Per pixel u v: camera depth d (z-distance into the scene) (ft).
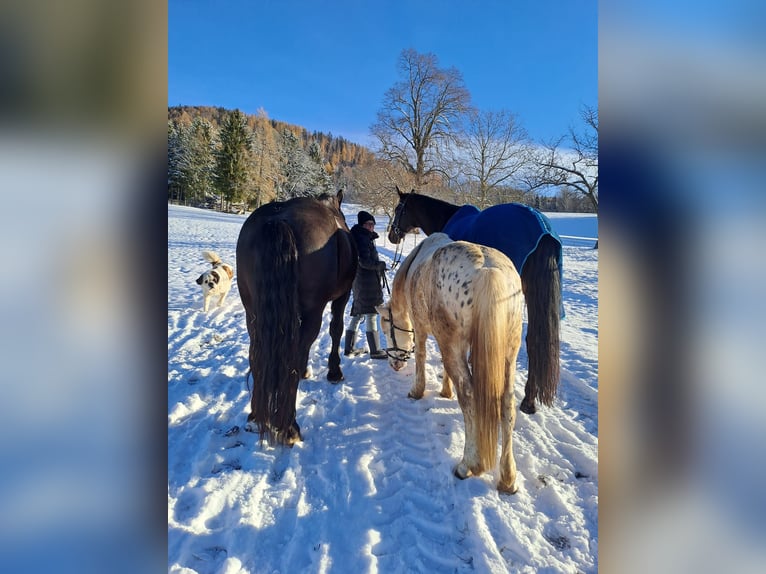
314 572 6.55
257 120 199.41
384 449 10.11
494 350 7.64
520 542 7.20
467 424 8.86
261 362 8.64
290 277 8.71
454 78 107.14
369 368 15.57
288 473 9.07
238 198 163.22
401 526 7.63
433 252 10.02
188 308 25.29
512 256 10.68
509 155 88.89
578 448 10.05
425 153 110.42
